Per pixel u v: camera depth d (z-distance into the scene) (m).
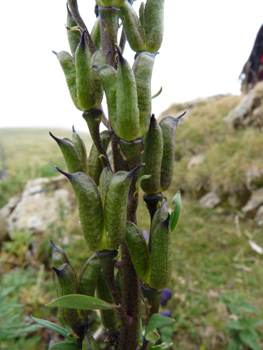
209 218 5.28
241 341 2.69
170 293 2.04
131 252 0.76
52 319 3.28
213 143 7.24
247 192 5.41
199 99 11.41
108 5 0.76
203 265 4.02
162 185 0.86
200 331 2.99
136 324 0.86
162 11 0.83
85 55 0.69
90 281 0.81
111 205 0.67
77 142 0.89
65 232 4.82
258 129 6.77
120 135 0.73
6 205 6.54
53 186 6.56
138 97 0.72
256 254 4.20
